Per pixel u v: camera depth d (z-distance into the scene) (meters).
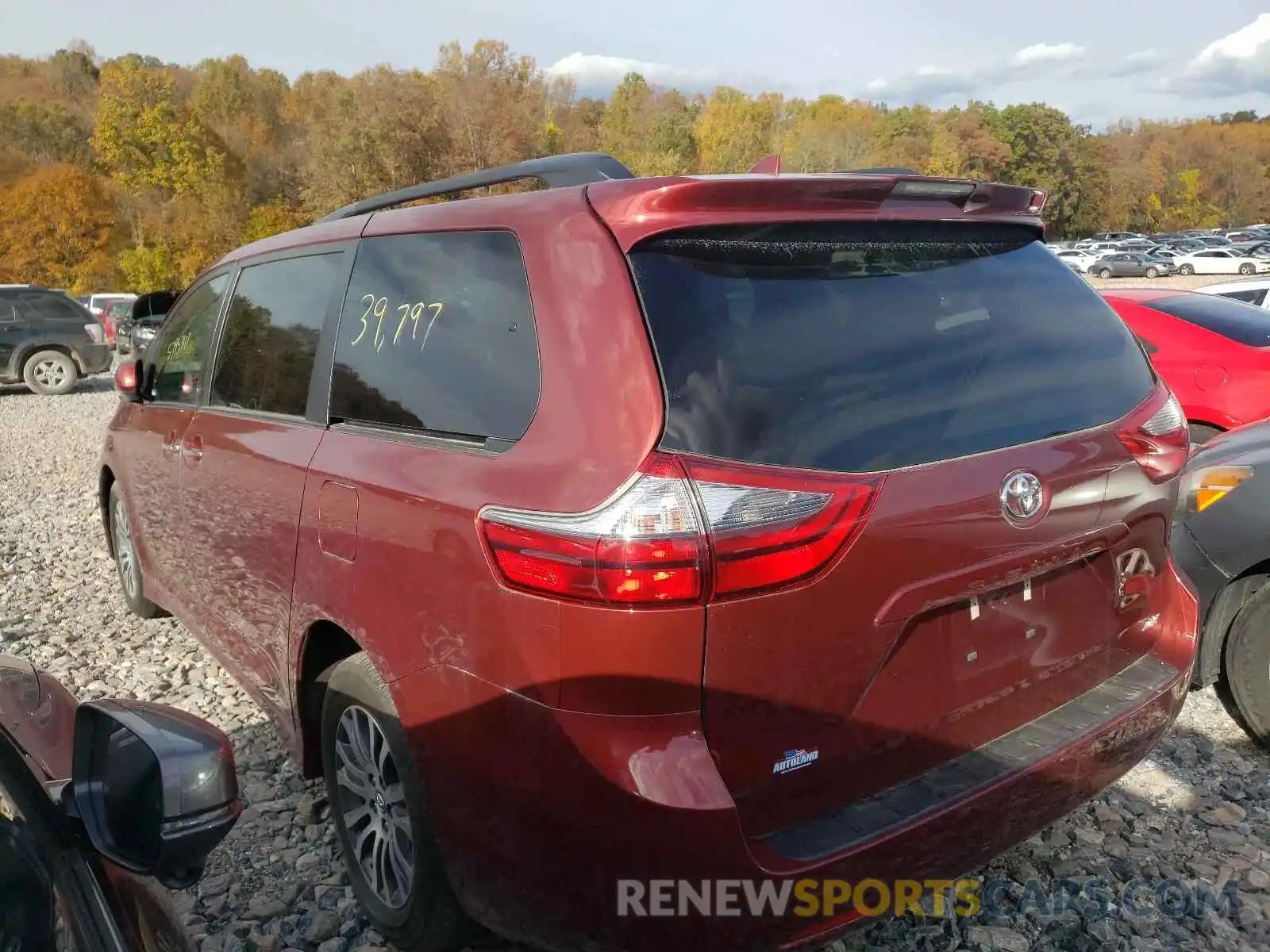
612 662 1.83
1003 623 2.30
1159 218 122.94
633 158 88.75
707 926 1.88
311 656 2.82
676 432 1.86
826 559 1.92
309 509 2.66
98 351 17.14
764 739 1.93
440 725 2.19
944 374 2.19
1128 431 2.49
